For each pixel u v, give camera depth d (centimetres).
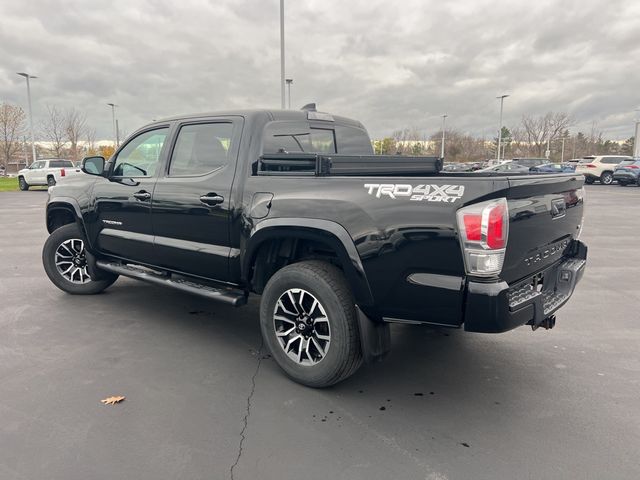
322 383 328
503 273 278
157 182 428
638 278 659
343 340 312
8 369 360
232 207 368
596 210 1530
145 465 249
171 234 420
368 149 500
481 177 276
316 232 316
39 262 745
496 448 269
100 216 488
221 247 384
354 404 317
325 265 330
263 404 315
